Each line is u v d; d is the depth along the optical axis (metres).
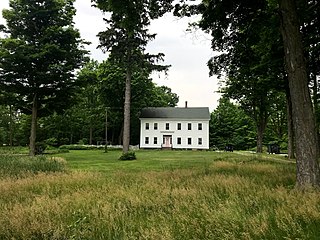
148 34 28.16
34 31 27.19
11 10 26.36
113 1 10.79
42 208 6.56
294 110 9.34
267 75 23.72
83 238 5.16
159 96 76.44
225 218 5.55
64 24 27.58
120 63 30.00
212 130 71.06
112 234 5.32
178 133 63.72
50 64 26.47
